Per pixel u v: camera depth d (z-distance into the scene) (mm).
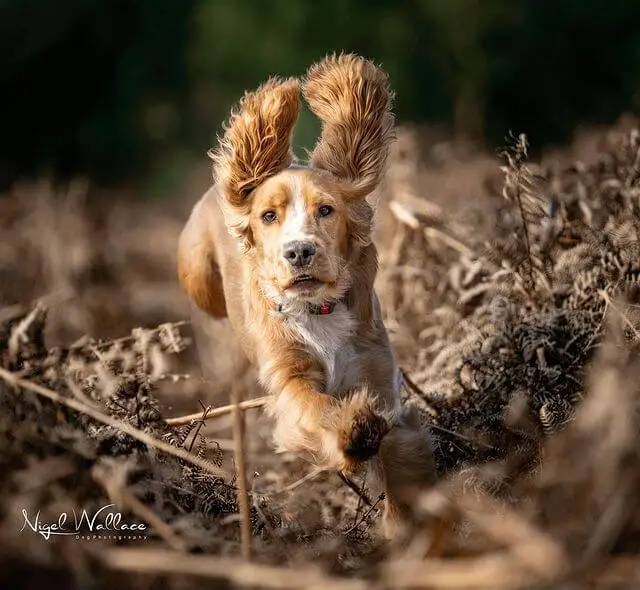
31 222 17469
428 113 31234
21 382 7371
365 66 8609
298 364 8391
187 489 7445
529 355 8266
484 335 8930
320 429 7746
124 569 6148
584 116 27047
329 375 8422
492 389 8336
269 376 8469
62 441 6922
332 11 32750
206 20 34938
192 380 10742
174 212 26094
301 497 7945
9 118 38969
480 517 5902
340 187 8562
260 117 8570
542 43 29984
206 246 10406
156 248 19625
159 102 37500
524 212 9586
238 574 5848
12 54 38656
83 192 19812
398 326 10750
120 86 38281
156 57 38062
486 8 30750
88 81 39219
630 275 8742
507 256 9711
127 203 29750
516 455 7410
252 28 33938
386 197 12391
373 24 32344
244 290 9094
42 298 13523
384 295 11289
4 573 6398
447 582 5586
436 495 6484
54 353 8312
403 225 11375
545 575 5414
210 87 35562
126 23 38875
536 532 5586
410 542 6953
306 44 33281
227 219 8867
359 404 7387
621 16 29312
